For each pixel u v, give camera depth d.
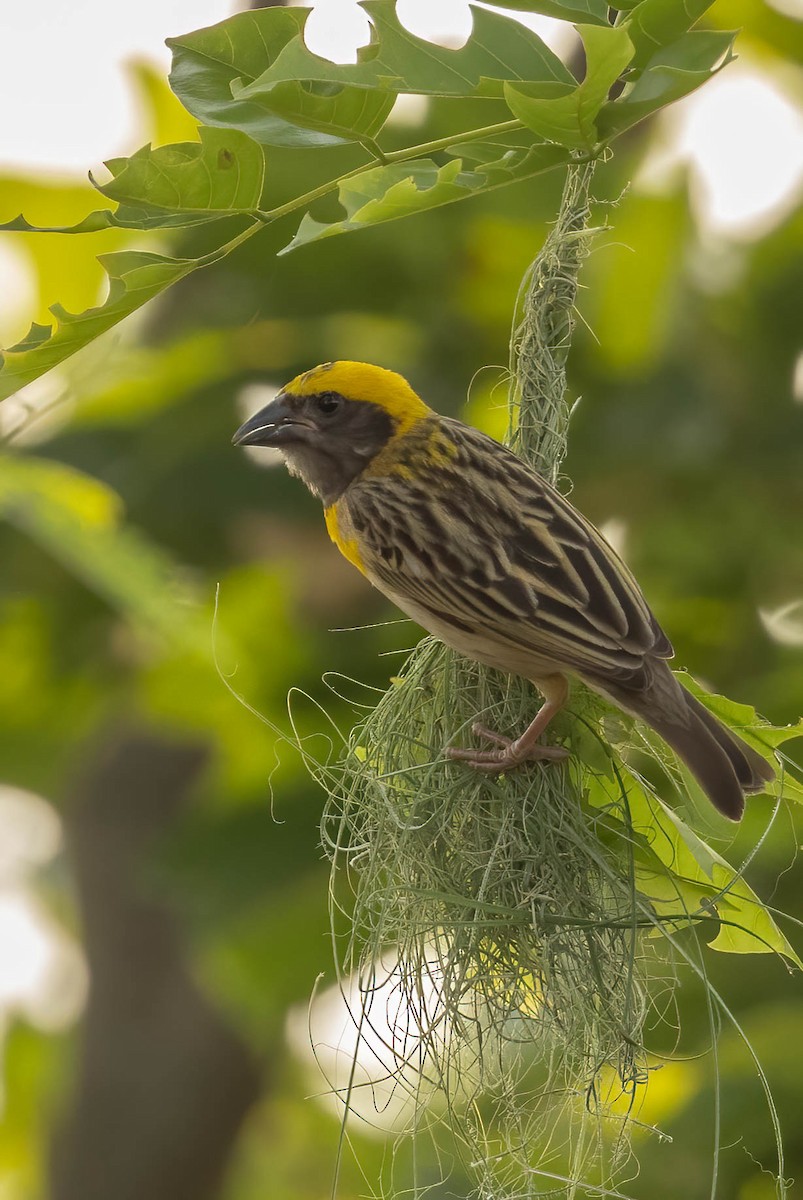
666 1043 10.15
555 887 7.32
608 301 11.26
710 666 11.68
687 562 11.84
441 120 10.93
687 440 11.52
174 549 11.57
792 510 11.88
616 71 5.65
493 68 5.85
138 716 13.07
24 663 13.22
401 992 7.56
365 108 5.82
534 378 7.78
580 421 11.55
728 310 12.10
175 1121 16.33
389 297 12.01
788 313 12.00
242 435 8.53
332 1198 7.36
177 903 10.49
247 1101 16.55
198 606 9.50
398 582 7.87
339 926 10.34
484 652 7.48
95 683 13.18
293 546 11.96
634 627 7.33
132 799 15.66
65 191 10.80
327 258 11.79
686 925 7.38
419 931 7.56
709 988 6.96
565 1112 8.84
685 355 11.91
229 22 5.87
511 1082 7.61
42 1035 18.45
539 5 6.12
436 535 7.67
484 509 7.69
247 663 10.81
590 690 7.58
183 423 11.54
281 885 10.40
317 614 11.97
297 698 10.88
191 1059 16.33
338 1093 7.88
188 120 11.00
